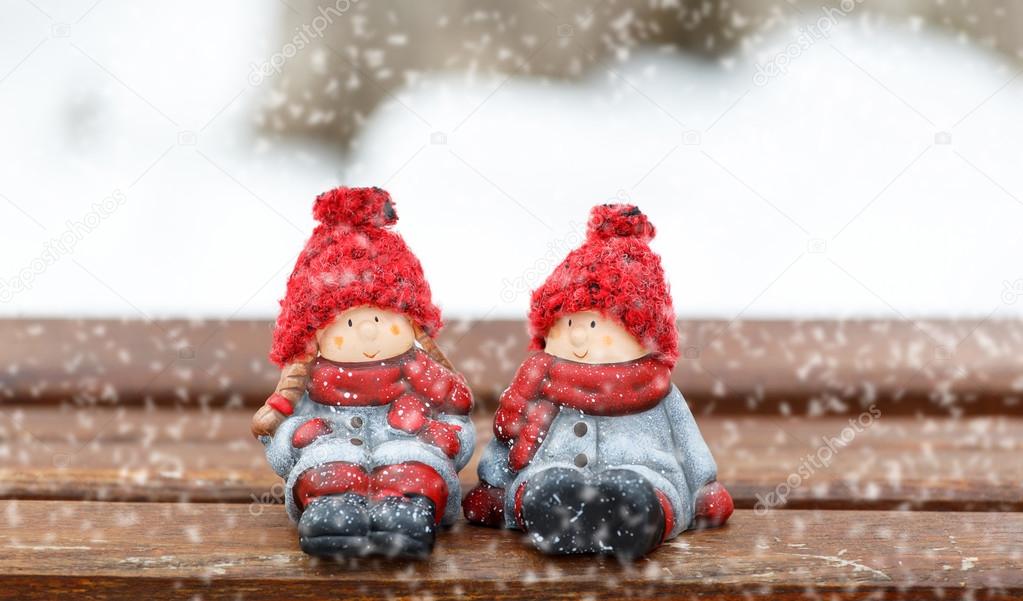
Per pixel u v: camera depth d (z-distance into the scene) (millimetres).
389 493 918
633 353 947
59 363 1343
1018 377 1304
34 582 902
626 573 905
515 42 1906
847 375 1316
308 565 910
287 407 947
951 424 1234
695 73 1906
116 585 901
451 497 941
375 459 931
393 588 899
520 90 1907
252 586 900
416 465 926
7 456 1117
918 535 948
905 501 1018
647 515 900
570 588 899
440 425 945
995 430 1212
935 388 1289
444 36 1895
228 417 1262
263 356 1351
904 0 1872
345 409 947
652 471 935
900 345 1365
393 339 948
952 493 1027
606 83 1903
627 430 946
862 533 951
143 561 914
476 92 1901
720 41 1896
